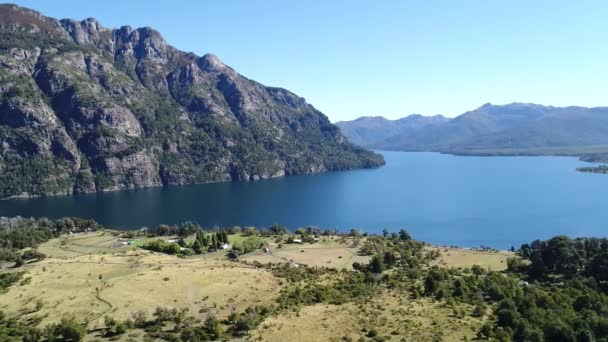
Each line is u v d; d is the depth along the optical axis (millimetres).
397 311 103312
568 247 158250
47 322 99562
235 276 128125
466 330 91125
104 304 107062
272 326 94438
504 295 114875
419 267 159500
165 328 96000
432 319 97875
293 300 110500
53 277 128125
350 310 103938
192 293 114312
